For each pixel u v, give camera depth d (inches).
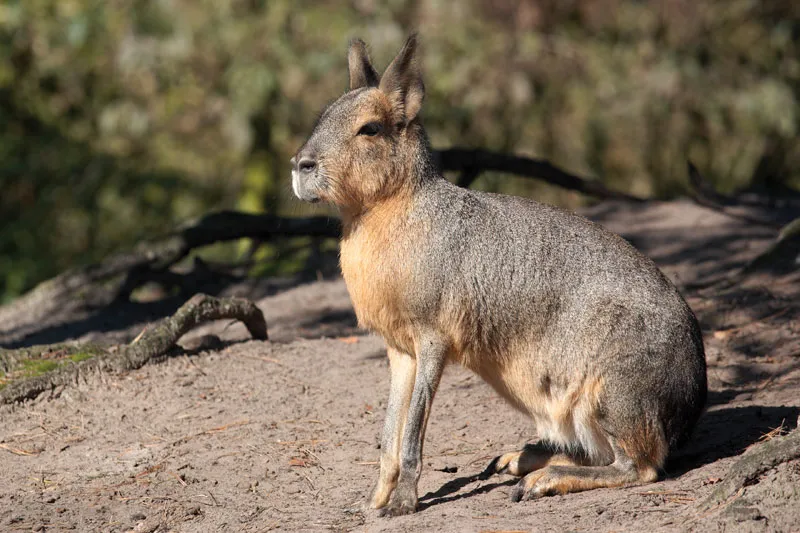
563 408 337.1
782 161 1159.6
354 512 327.6
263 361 485.1
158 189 1125.7
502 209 346.3
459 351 340.8
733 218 714.8
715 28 1157.1
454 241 336.2
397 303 336.2
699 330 346.6
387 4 1045.2
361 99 339.3
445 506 325.1
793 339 466.6
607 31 1147.9
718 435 366.3
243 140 1010.7
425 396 334.0
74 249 1114.7
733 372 439.8
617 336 326.0
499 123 1093.8
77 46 1053.8
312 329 570.6
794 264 558.9
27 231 1097.4
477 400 431.5
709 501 282.5
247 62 1015.0
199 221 682.8
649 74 1076.5
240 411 427.5
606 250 340.5
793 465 275.3
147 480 366.0
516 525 291.3
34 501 348.5
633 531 275.1
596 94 1087.0
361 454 383.9
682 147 1129.4
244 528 320.8
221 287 679.7
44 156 1119.6
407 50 339.9
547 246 339.0
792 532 255.6
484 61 1055.0
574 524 287.6
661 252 652.1
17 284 1039.0
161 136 1131.3
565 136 1088.8
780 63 1171.9
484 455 378.9
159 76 1075.3
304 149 339.0
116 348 498.3
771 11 1170.6
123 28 1054.4
